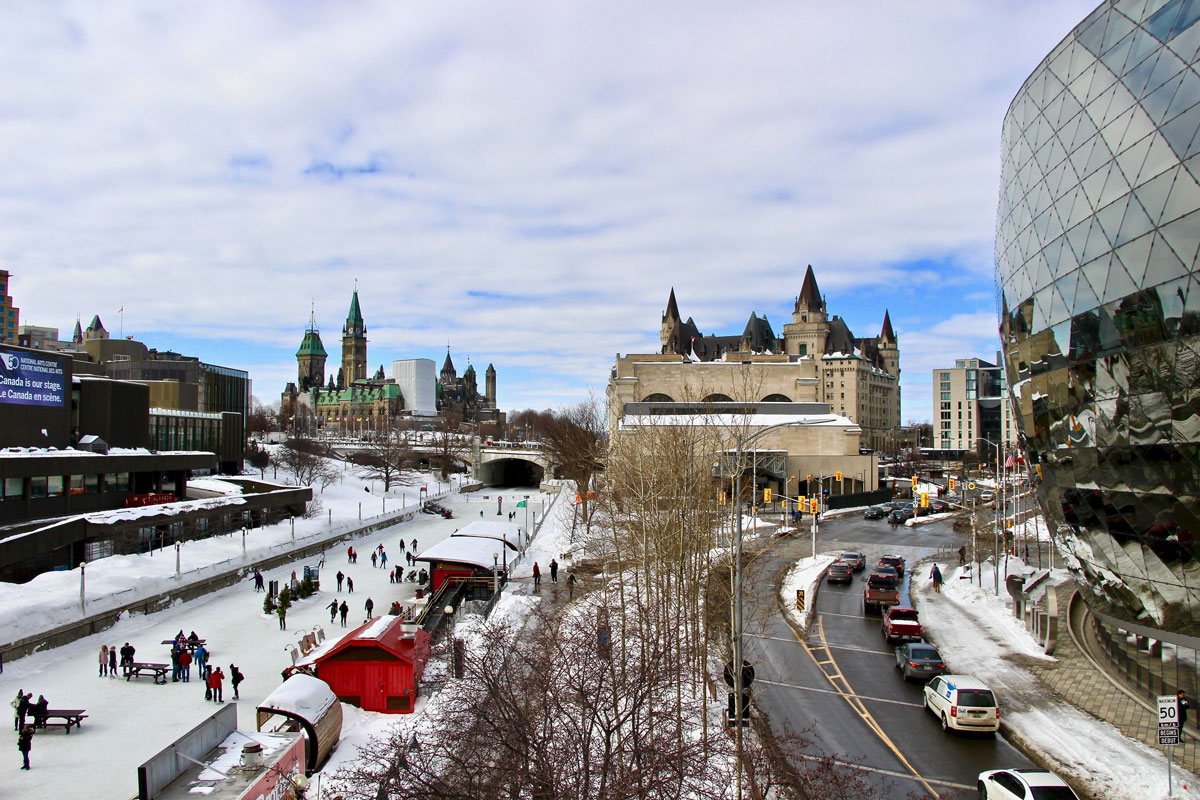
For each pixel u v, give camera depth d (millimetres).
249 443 149000
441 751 22125
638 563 43031
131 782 25812
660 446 56031
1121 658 32344
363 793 20141
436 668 34938
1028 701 29859
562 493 135375
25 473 60594
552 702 21094
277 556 69562
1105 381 27891
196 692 35125
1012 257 36312
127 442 84062
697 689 33344
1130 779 22625
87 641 43312
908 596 51375
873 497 113312
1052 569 58281
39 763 27297
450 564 55344
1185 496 25297
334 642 38188
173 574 54719
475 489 167875
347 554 78188
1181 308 23844
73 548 58094
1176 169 23688
